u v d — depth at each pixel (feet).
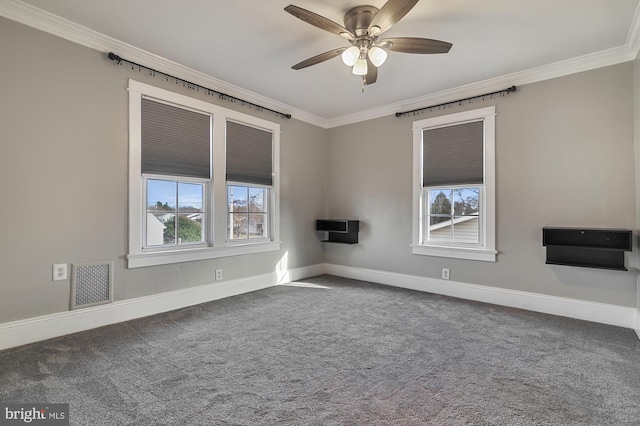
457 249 12.02
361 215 15.02
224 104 11.89
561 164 10.01
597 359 6.94
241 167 12.60
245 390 5.68
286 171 14.40
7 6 7.18
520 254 10.73
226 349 7.38
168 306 10.26
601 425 4.76
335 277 15.53
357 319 9.49
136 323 9.04
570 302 9.78
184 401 5.33
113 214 9.05
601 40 8.59
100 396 5.44
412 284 13.28
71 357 6.89
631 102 8.95
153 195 10.15
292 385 5.86
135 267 9.50
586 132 9.61
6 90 7.29
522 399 5.44
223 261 11.93
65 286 8.20
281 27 8.14
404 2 5.85
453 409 5.14
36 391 5.57
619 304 9.09
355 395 5.54
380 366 6.60
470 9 7.29
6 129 7.30
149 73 9.79
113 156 9.04
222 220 11.85
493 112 11.25
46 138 7.88
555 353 7.23
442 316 9.78
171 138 10.41
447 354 7.17
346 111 14.85
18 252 7.48
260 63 10.14
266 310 10.32
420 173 13.17
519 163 10.76
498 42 8.73
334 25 6.73
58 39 8.04
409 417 4.93
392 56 9.51
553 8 7.23
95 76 8.69
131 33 8.46
